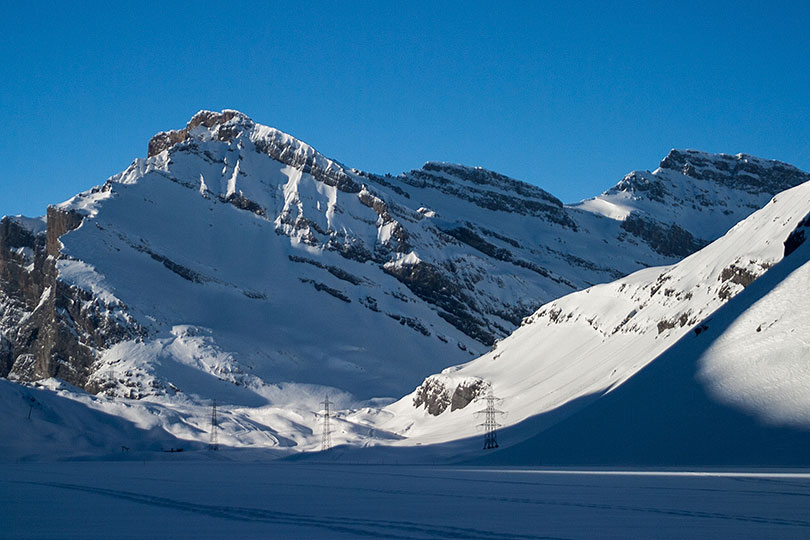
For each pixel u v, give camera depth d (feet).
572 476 321.52
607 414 453.58
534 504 194.49
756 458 346.13
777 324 424.46
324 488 266.16
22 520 169.58
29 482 312.09
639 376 475.31
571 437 457.27
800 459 331.77
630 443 408.67
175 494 239.91
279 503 205.05
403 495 229.25
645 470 346.13
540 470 383.65
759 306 448.65
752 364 409.28
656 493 221.87
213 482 309.42
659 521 156.56
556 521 158.40
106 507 198.29
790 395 376.27
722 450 361.30
